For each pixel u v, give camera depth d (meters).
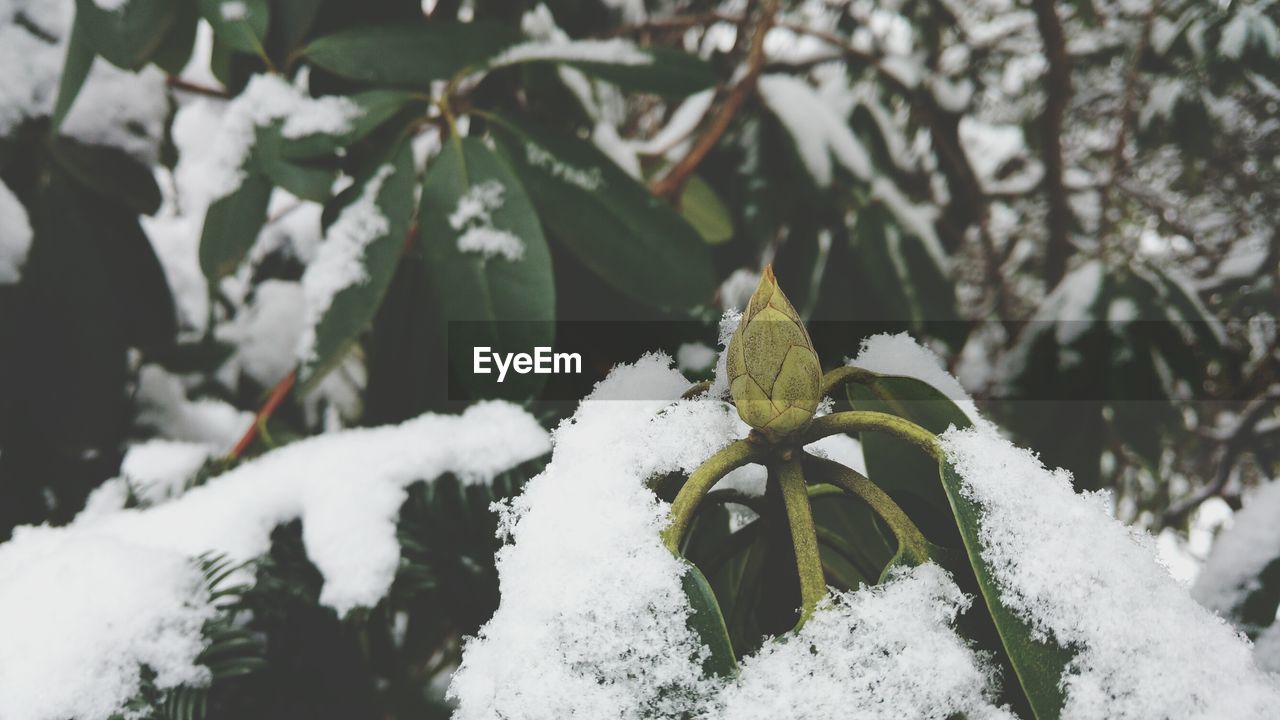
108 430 0.65
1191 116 1.09
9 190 0.64
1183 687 0.40
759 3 1.12
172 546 0.51
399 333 0.65
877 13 1.23
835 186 0.86
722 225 0.85
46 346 0.64
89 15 0.57
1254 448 1.14
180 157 0.85
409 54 0.60
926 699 0.39
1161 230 1.31
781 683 0.39
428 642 0.57
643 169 0.83
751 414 0.41
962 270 1.33
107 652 0.46
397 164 0.58
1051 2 1.02
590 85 0.77
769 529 0.45
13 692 0.45
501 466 0.53
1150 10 1.13
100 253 0.65
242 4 0.58
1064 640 0.40
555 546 0.41
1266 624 0.59
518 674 0.39
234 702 0.49
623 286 0.60
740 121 0.91
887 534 0.45
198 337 0.80
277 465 0.53
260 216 0.59
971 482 0.41
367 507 0.51
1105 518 0.41
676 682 0.39
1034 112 1.29
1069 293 0.88
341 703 0.51
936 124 1.15
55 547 0.50
